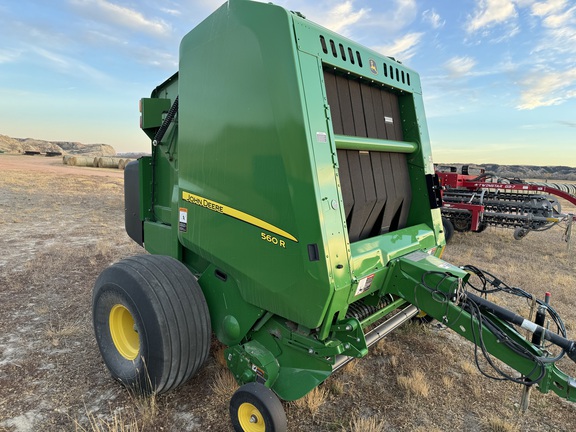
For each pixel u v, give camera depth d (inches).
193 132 119.3
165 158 155.2
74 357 145.0
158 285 111.7
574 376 149.9
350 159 121.4
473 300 109.4
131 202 178.4
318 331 101.0
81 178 987.9
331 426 112.9
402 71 141.1
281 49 93.0
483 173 452.4
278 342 110.3
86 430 107.0
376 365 147.9
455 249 372.8
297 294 97.2
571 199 374.3
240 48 102.0
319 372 102.0
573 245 406.9
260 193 100.6
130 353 125.6
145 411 112.3
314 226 91.0
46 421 110.7
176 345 109.9
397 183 142.4
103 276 123.0
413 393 131.0
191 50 118.4
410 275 113.4
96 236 354.6
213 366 139.7
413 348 162.6
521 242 416.5
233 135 105.8
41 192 661.9
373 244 115.6
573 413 124.6
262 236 102.1
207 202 116.6
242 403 102.6
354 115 122.9
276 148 95.4
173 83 153.8
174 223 139.0
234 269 111.6
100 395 122.8
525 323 102.9
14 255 281.4
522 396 122.9
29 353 146.8
